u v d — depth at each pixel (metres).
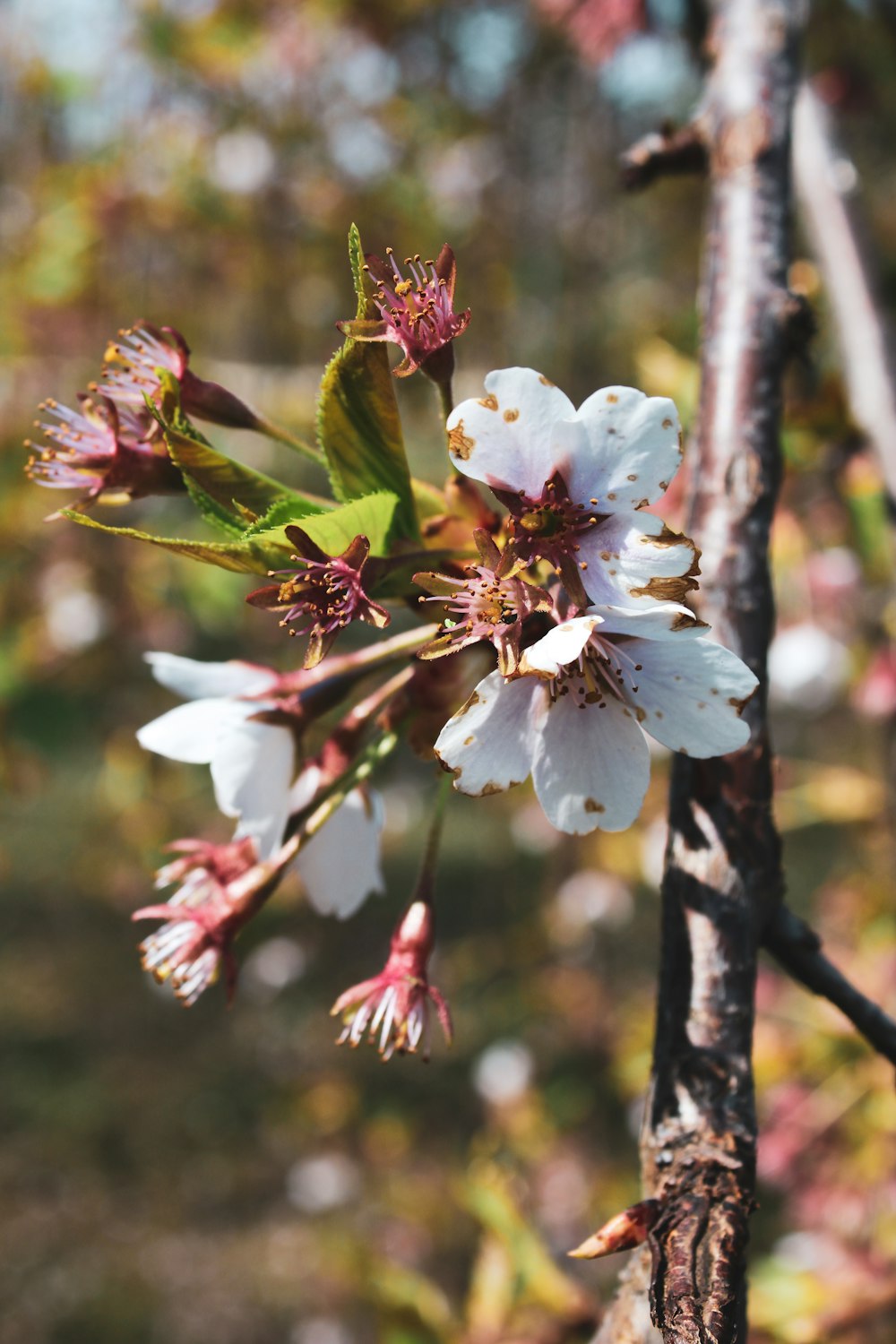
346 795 1.06
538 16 4.21
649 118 4.59
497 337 4.93
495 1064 5.10
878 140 4.43
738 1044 0.89
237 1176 6.78
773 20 1.36
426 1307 1.97
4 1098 7.45
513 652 0.84
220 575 4.21
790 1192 3.13
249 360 5.05
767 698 1.00
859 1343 2.04
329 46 4.82
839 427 2.00
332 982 7.93
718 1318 0.73
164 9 4.56
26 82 4.68
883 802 2.83
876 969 3.08
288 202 4.83
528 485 0.87
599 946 5.17
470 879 8.19
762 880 0.94
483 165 4.99
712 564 1.06
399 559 0.89
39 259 4.71
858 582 2.81
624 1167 4.77
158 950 1.05
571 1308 1.88
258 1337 5.59
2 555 4.34
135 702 4.72
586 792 0.87
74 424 1.05
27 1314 5.85
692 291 5.28
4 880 9.34
